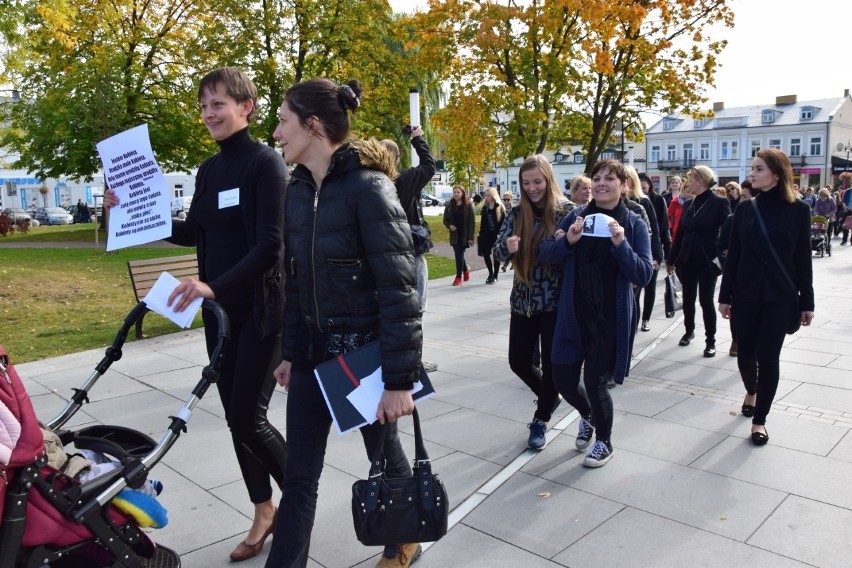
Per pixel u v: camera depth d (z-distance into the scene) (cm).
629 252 363
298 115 236
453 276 1380
